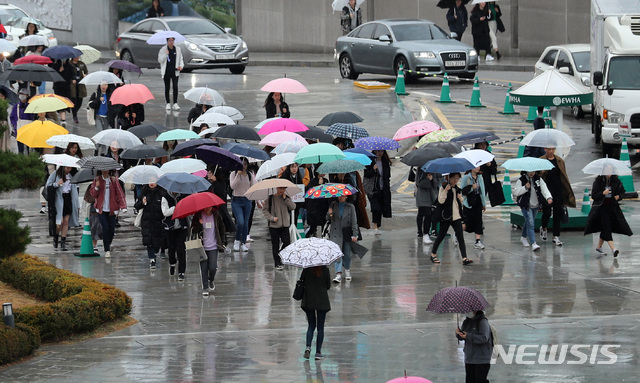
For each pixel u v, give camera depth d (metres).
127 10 120.12
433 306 24.00
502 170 60.25
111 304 33.19
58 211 44.53
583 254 42.09
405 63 81.50
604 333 30.05
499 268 39.81
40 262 38.94
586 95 52.94
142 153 43.59
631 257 41.28
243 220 43.59
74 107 68.81
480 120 70.38
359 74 92.19
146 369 27.41
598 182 41.22
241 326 32.22
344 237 37.84
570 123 72.56
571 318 31.98
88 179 43.50
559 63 74.69
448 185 40.38
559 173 43.53
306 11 116.75
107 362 28.27
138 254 44.19
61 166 44.50
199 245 35.91
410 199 55.78
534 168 41.69
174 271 40.34
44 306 31.59
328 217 38.00
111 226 42.97
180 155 45.84
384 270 40.03
